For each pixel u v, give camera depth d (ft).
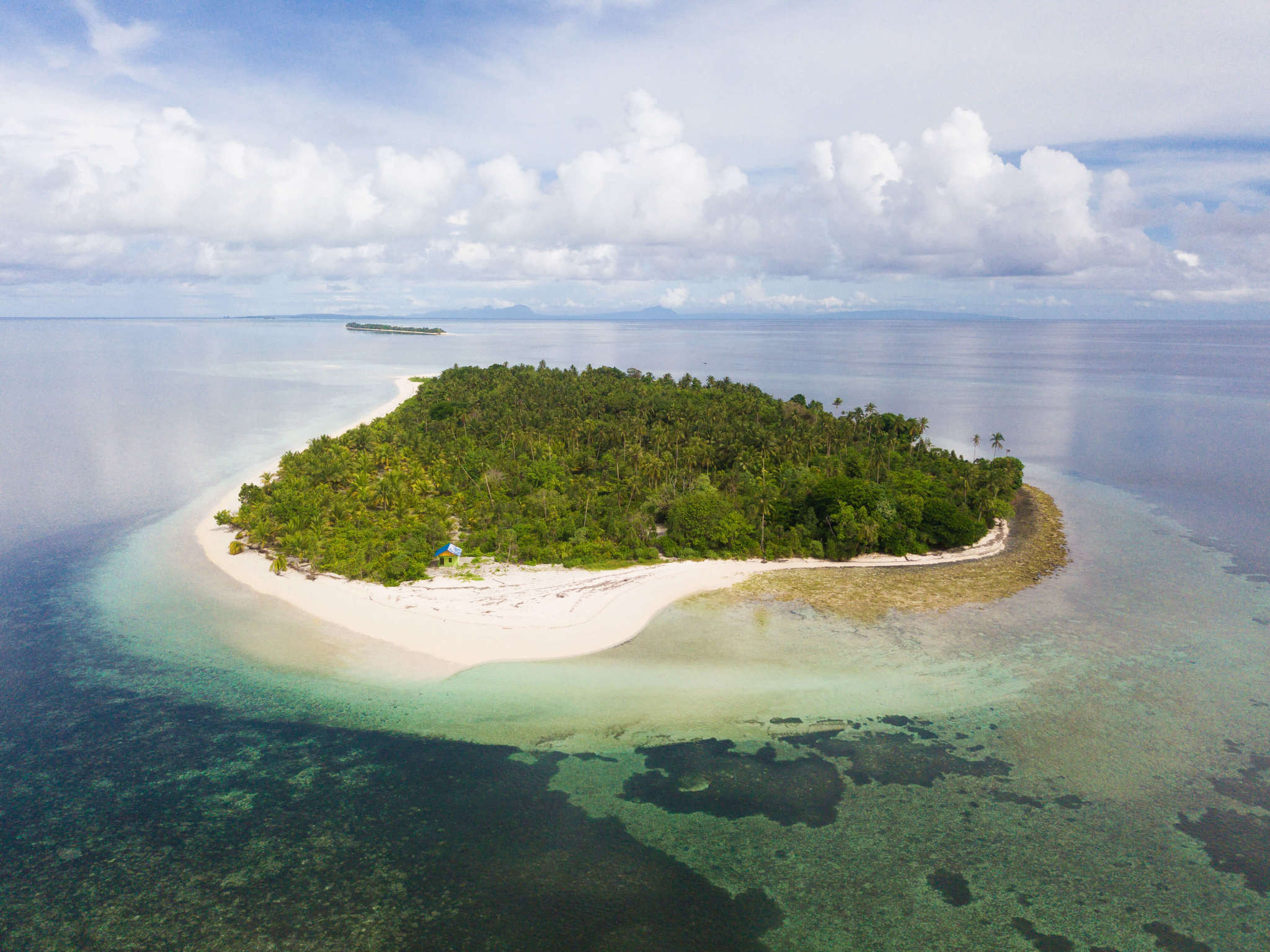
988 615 284.61
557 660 245.24
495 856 164.04
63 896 152.05
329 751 197.77
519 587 302.45
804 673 239.30
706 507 354.54
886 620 278.87
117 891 153.38
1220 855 165.17
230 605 282.77
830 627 272.31
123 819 172.76
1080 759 197.67
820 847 167.32
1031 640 263.29
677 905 152.46
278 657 243.40
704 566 331.57
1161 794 184.65
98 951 140.26
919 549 354.33
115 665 237.66
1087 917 149.89
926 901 153.69
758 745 202.39
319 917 148.46
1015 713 218.38
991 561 346.74
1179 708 221.46
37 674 232.12
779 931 146.82
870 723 213.25
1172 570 334.85
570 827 172.65
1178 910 151.23
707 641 260.42
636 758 196.44
